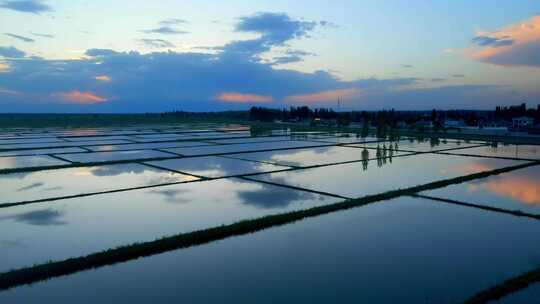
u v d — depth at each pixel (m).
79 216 15.22
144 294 9.16
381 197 17.47
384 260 10.93
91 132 66.69
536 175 23.27
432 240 12.41
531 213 15.07
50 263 10.38
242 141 48.22
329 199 17.75
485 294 8.66
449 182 20.70
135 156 33.09
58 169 26.50
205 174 24.48
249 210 15.98
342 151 36.72
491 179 22.08
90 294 9.17
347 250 11.67
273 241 12.42
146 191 19.56
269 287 9.45
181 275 10.12
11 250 11.80
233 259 11.09
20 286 9.55
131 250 11.29
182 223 14.32
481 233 13.01
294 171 25.42
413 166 27.05
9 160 30.66
